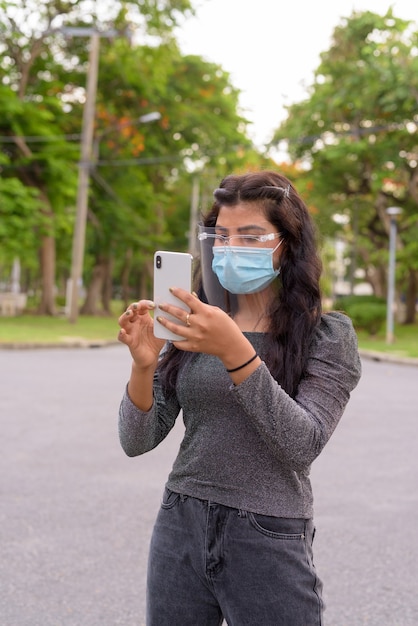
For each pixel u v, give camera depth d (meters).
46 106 29.44
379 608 3.90
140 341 1.98
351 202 34.50
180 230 47.19
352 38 27.20
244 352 1.74
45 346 18.31
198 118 32.38
